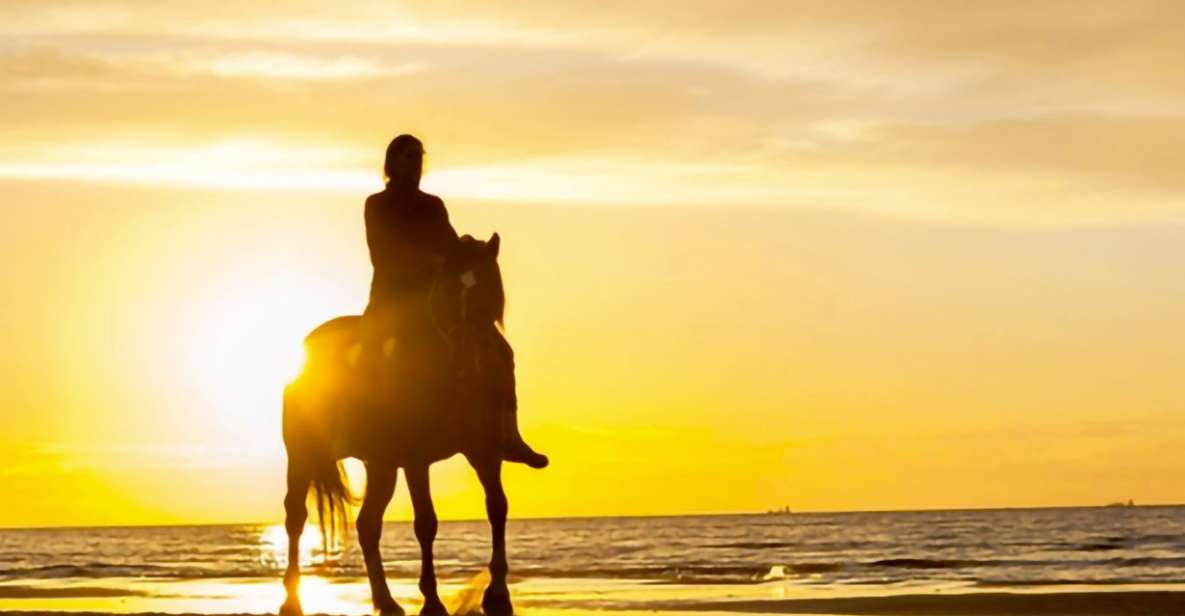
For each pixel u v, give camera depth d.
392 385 10.84
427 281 10.80
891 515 191.50
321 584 24.70
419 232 11.20
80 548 86.25
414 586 22.41
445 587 21.64
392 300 11.03
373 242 11.24
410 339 10.79
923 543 65.12
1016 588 21.66
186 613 13.36
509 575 32.16
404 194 11.30
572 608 16.03
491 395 10.75
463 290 10.48
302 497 12.20
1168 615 12.72
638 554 56.44
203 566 46.28
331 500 12.16
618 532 116.62
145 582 28.88
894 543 66.44
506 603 11.05
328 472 12.16
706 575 31.67
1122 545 54.69
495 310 10.56
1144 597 14.41
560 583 26.70
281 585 25.77
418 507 11.12
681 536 96.38
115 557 63.31
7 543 106.38
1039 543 59.62
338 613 14.02
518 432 11.06
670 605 16.41
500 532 11.13
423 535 11.13
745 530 116.50
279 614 12.24
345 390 11.37
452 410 10.69
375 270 11.27
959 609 14.12
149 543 104.19
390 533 115.75
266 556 64.50
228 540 116.62
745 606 15.87
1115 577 27.89
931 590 21.67
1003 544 59.78
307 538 107.44
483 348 10.58
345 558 52.84
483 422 10.77
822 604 15.66
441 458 11.13
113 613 13.41
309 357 11.99
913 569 35.06
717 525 147.00
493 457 10.94
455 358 10.55
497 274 10.59
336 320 12.12
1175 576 27.95
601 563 44.16
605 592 21.86
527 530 132.62
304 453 12.10
